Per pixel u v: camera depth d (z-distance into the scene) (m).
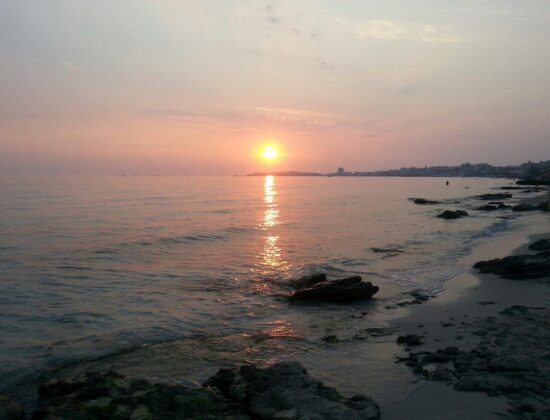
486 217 46.47
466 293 15.73
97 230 32.72
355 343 11.23
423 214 51.06
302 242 29.41
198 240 29.77
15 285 16.80
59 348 10.87
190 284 17.67
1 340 11.32
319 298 15.31
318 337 11.82
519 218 43.53
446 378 8.62
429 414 7.34
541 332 11.07
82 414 6.83
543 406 7.31
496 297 15.00
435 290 16.50
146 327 12.49
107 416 6.83
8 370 9.59
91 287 16.89
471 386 8.14
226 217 45.94
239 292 16.53
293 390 7.57
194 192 97.12
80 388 7.96
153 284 17.59
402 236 32.34
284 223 41.09
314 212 53.81
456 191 112.38
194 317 13.56
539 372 8.58
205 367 9.84
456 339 11.02
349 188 138.38
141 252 24.77
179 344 11.26
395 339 11.43
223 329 12.54
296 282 17.30
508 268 18.23
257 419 6.95
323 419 6.72
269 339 11.67
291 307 14.77
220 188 126.62
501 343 10.35
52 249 24.62
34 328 12.28
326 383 8.74
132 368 9.76
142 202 62.50
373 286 15.92
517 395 7.76
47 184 111.88
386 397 8.02
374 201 75.81
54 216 40.94
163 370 9.66
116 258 22.84
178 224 38.38
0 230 31.23
